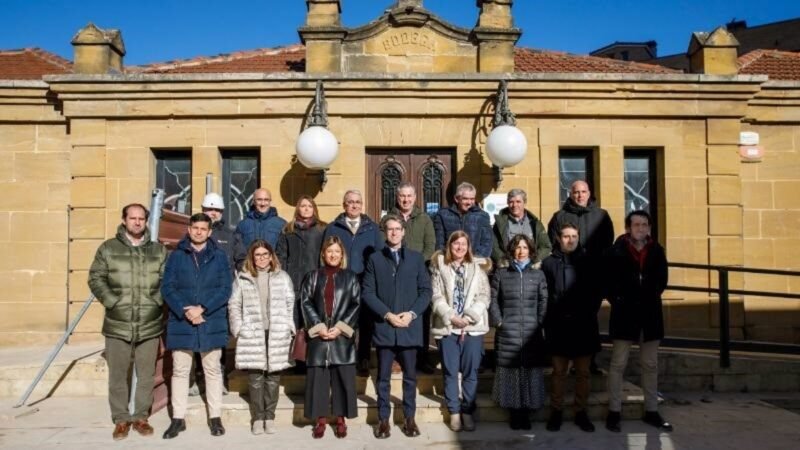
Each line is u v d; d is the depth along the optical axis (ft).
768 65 36.32
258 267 20.06
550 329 20.36
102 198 29.63
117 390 19.49
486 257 21.97
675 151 30.42
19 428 20.34
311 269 22.07
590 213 22.16
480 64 30.07
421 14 29.84
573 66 34.30
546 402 21.34
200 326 19.44
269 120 29.86
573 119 30.32
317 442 18.92
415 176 30.30
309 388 19.31
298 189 29.68
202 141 29.81
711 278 30.17
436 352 24.63
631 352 26.63
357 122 29.73
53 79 28.94
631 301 20.34
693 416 22.09
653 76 29.73
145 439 19.19
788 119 31.53
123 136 29.81
